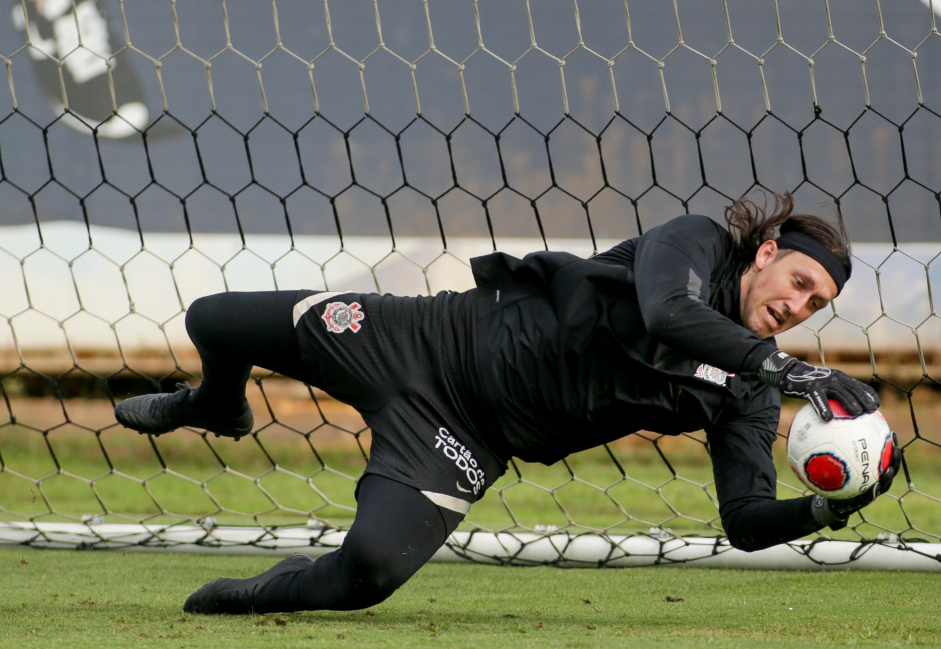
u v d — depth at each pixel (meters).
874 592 10.05
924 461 21.48
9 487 19.50
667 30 25.72
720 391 7.63
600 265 7.57
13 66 24.22
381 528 7.31
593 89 25.59
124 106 24.58
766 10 25.62
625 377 7.46
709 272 7.33
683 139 25.44
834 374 6.84
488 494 19.12
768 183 25.34
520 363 7.57
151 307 23.81
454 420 7.75
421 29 25.69
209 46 25.11
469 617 8.47
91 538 12.87
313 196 24.83
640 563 11.89
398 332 7.82
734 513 7.66
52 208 24.02
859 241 24.14
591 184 25.30
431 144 25.31
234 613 8.12
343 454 23.00
